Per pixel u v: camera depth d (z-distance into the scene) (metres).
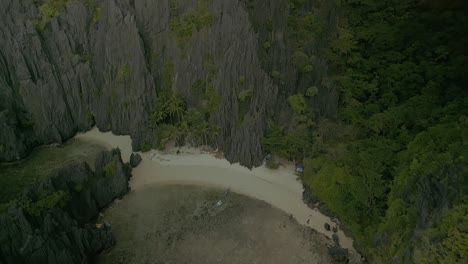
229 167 72.50
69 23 82.88
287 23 85.12
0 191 67.19
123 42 78.00
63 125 78.81
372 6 90.25
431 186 48.28
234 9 78.06
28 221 52.12
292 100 73.56
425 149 56.03
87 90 80.88
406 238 47.72
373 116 68.19
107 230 59.53
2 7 79.38
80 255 53.97
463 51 77.31
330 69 81.25
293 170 70.75
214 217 63.69
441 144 55.69
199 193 68.00
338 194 59.09
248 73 73.75
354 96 75.75
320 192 61.12
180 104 77.75
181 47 79.56
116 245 59.22
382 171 59.34
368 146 64.62
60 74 79.25
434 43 80.06
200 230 61.53
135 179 70.75
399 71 75.56
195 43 78.19
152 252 58.22
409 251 45.34
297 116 72.00
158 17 81.88
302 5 89.19
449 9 87.81
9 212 52.75
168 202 66.44
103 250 58.38
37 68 78.81
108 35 78.88
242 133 71.31
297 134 69.81
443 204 45.41
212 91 76.19
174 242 59.66
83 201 61.62
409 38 83.25
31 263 50.50
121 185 66.44
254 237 60.28
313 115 73.06
